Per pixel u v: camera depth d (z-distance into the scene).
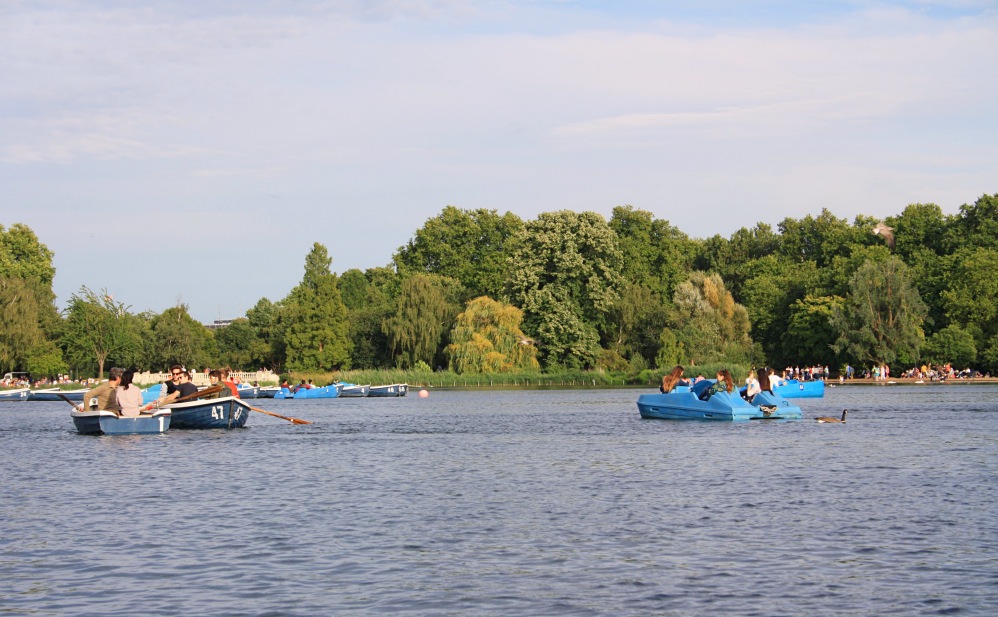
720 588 12.76
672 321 99.81
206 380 98.69
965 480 21.44
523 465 25.34
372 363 114.31
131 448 30.84
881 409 47.84
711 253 147.75
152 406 39.03
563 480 22.30
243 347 137.88
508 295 101.44
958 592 12.46
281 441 33.22
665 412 41.66
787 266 131.00
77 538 16.06
